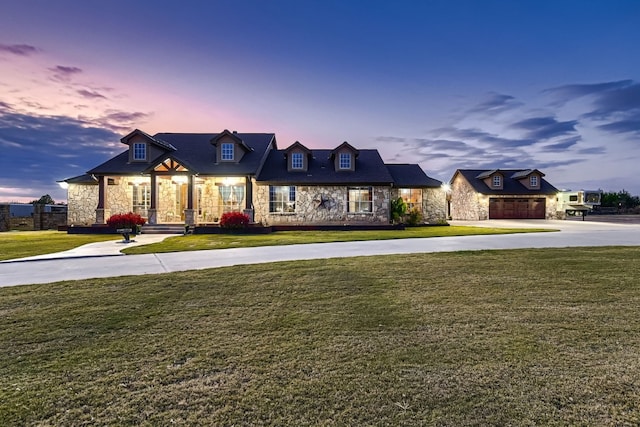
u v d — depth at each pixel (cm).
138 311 504
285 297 573
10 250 1170
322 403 260
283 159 2319
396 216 2212
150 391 282
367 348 363
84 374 313
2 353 362
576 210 3431
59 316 482
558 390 272
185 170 1869
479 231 1800
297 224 2088
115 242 1405
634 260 852
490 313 472
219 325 443
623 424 229
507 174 3553
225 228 1803
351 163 2189
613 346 358
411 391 274
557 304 509
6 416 247
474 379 293
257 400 266
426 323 438
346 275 729
